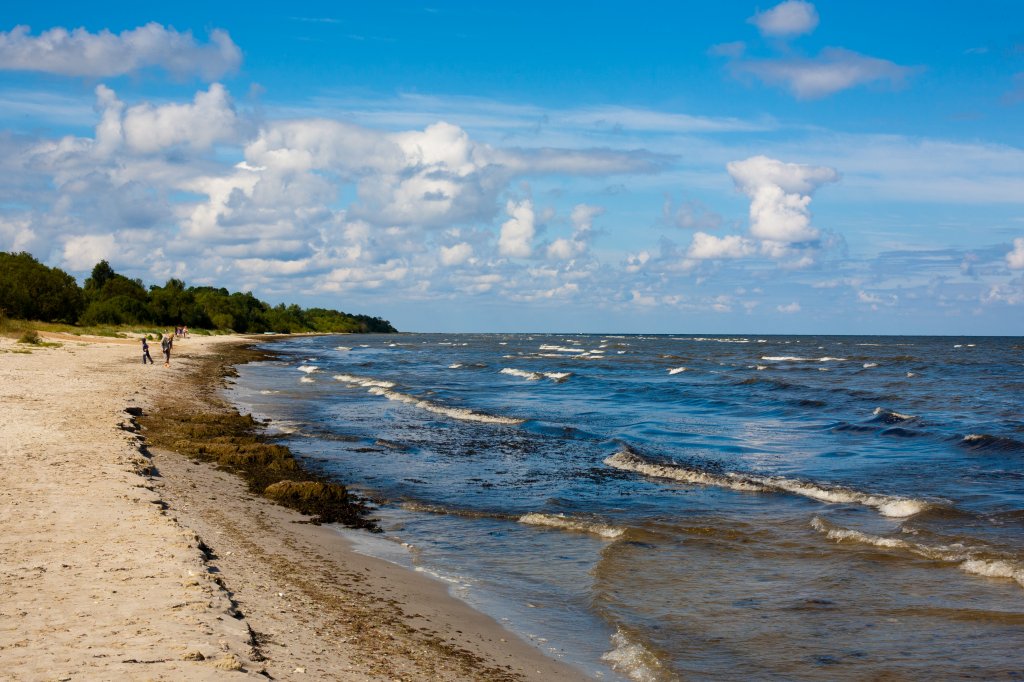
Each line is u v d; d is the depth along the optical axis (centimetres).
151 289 14450
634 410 3678
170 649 688
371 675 742
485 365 7219
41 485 1374
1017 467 2203
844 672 879
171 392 3388
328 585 1065
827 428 3102
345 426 2869
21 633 716
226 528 1296
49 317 9569
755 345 15550
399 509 1675
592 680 840
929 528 1500
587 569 1258
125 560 969
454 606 1057
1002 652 932
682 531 1494
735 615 1054
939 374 6431
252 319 18225
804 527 1519
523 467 2178
